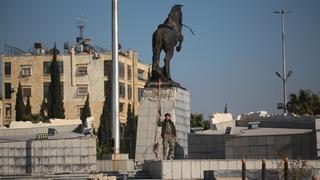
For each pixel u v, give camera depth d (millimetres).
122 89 97188
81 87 96062
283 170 25453
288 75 75875
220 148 38562
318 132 35062
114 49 38688
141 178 31141
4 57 98562
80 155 36969
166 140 32156
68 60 96562
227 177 25703
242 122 43750
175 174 29531
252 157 36656
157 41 39625
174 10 40594
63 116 86188
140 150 38781
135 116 91375
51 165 36719
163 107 39188
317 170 25969
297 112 75125
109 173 32906
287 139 35906
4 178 31359
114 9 38906
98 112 95375
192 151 39969
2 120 97938
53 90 86375
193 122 88250
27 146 36656
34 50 99625
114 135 37688
